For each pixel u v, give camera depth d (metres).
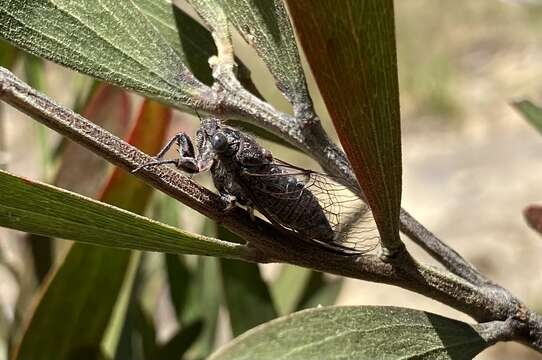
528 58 0.82
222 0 0.13
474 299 0.12
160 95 0.13
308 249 0.12
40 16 0.12
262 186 0.13
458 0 0.96
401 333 0.11
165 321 0.24
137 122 0.15
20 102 0.11
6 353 0.18
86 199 0.11
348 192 0.13
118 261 0.15
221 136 0.13
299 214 0.12
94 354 0.16
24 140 0.53
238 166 0.13
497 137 0.69
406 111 0.78
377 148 0.11
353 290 0.51
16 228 0.11
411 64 0.84
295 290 0.19
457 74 0.81
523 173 0.60
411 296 0.49
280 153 0.65
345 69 0.10
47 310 0.15
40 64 0.18
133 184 0.15
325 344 0.11
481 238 0.53
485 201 0.57
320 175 0.13
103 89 0.17
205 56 0.14
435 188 0.61
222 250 0.11
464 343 0.12
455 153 0.67
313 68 0.10
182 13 0.14
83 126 0.11
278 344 0.11
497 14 0.91
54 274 0.15
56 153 0.19
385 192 0.11
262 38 0.13
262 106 0.13
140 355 0.18
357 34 0.10
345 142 0.11
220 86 0.13
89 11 0.12
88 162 0.17
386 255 0.12
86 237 0.11
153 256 0.20
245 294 0.17
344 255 0.12
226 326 0.27
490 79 0.80
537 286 0.48
